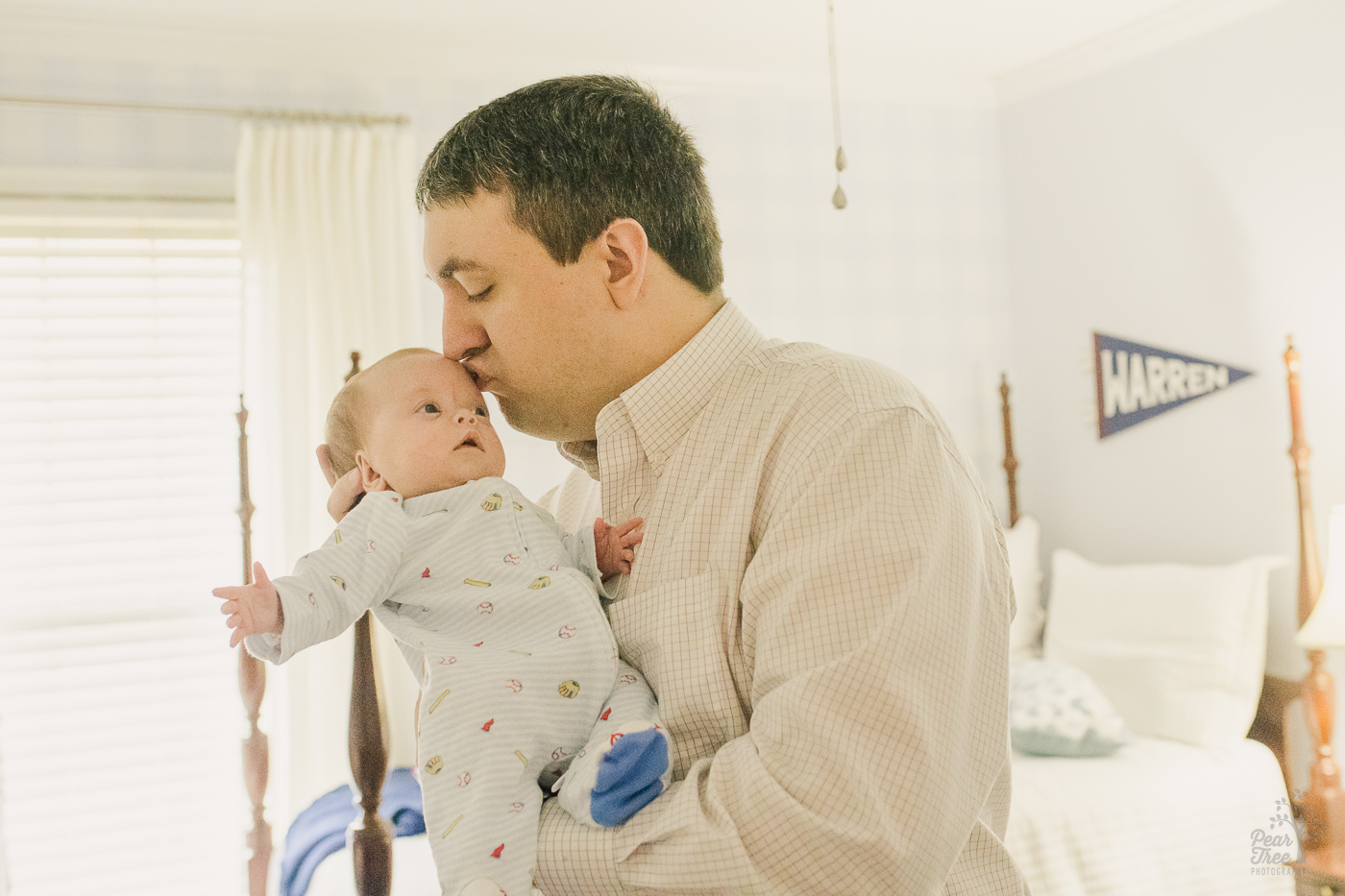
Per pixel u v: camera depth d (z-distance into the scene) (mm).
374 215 3186
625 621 860
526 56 3346
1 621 2893
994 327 3914
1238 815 2447
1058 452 3703
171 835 2932
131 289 3029
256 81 3141
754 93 3658
